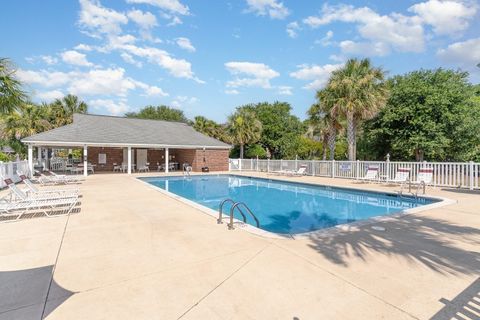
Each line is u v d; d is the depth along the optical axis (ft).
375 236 17.28
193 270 12.40
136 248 15.39
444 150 70.54
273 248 15.25
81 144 65.77
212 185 58.70
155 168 93.50
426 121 63.10
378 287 10.75
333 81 61.26
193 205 28.07
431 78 69.72
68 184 47.98
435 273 11.99
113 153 86.38
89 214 24.20
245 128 110.83
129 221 21.68
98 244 16.08
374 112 59.82
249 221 29.27
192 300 9.87
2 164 43.98
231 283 11.13
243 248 15.29
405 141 65.26
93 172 76.13
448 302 9.64
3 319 8.75
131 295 10.24
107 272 12.23
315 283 11.10
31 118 100.48
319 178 59.98
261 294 10.26
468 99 67.00
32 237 17.46
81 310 9.27
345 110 59.16
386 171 49.03
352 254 14.26
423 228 19.06
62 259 13.78
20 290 10.63
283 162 75.25
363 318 8.75
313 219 30.35
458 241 16.29
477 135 66.03
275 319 8.73
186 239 16.99
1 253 14.62
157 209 26.45
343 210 34.65
